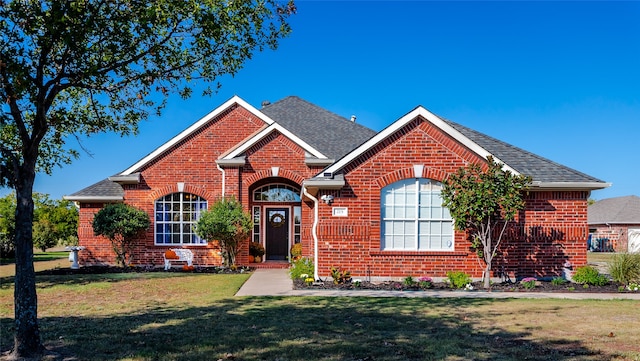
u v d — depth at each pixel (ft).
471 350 25.36
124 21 25.90
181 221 72.90
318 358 23.86
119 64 26.53
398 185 52.70
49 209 142.61
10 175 25.13
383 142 52.21
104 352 24.84
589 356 24.27
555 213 53.01
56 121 28.96
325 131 81.10
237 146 71.56
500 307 37.81
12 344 26.50
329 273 51.65
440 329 30.09
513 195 48.32
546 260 52.65
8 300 42.75
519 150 59.88
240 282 52.95
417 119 52.16
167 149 73.00
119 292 46.14
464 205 48.26
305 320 32.68
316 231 51.88
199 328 30.22
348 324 31.42
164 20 26.35
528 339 27.71
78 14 24.95
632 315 34.76
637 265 51.42
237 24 29.09
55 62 27.09
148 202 72.59
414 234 52.42
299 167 71.92
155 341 26.99
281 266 71.31
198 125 73.26
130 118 31.55
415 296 43.34
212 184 73.00
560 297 43.39
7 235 108.37
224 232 66.18
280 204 76.43
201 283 52.13
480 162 51.70
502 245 52.24
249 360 23.56
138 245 71.97
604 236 150.92
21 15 23.99
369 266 51.62
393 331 29.48
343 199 51.85
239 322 31.99
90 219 73.82
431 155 52.06
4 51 24.23
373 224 51.75
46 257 114.11
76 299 42.29
